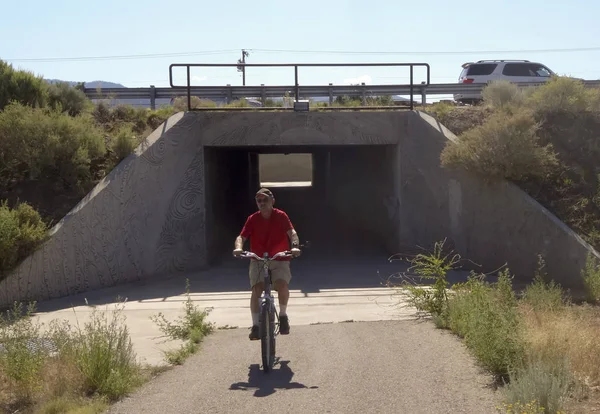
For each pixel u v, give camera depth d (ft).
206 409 19.56
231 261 57.41
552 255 42.88
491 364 21.76
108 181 47.34
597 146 49.80
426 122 53.88
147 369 25.07
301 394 20.68
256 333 24.86
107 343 23.82
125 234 48.29
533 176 47.16
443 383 21.11
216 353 27.53
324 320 34.68
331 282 47.39
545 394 17.95
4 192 46.88
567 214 44.57
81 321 35.73
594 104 52.95
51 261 43.14
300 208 97.81
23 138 47.96
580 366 20.98
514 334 22.16
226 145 53.62
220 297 42.78
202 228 53.26
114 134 54.80
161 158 51.13
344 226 80.74
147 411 19.71
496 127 47.50
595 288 36.99
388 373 22.59
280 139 53.83
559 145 50.39
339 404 19.53
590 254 40.27
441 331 29.37
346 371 23.13
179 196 52.31
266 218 25.43
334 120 54.08
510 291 31.04
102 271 46.50
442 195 52.70
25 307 40.24
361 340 28.53
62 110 59.26
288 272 25.27
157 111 61.93
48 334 26.99
